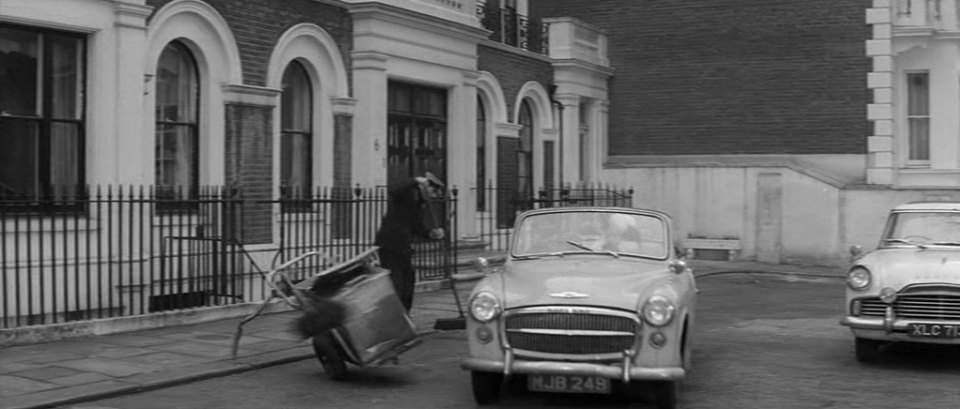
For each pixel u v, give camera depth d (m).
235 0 14.08
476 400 8.59
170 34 13.16
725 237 23.59
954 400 8.90
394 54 17.00
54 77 11.91
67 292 11.25
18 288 10.64
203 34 13.68
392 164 17.67
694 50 24.62
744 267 22.17
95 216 12.09
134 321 11.62
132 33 12.36
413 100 18.28
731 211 23.52
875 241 21.73
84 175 12.15
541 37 23.19
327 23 15.93
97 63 12.06
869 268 10.50
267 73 14.69
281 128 15.47
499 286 8.49
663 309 7.98
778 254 22.86
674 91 24.84
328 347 9.40
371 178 16.45
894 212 12.15
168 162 13.56
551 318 8.04
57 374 9.20
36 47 11.71
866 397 9.01
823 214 22.30
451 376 9.84
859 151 23.06
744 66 24.14
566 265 9.02
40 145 11.76
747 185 23.30
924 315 10.10
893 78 22.55
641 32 25.16
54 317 10.99
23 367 9.47
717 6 24.34
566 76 23.22
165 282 12.73
